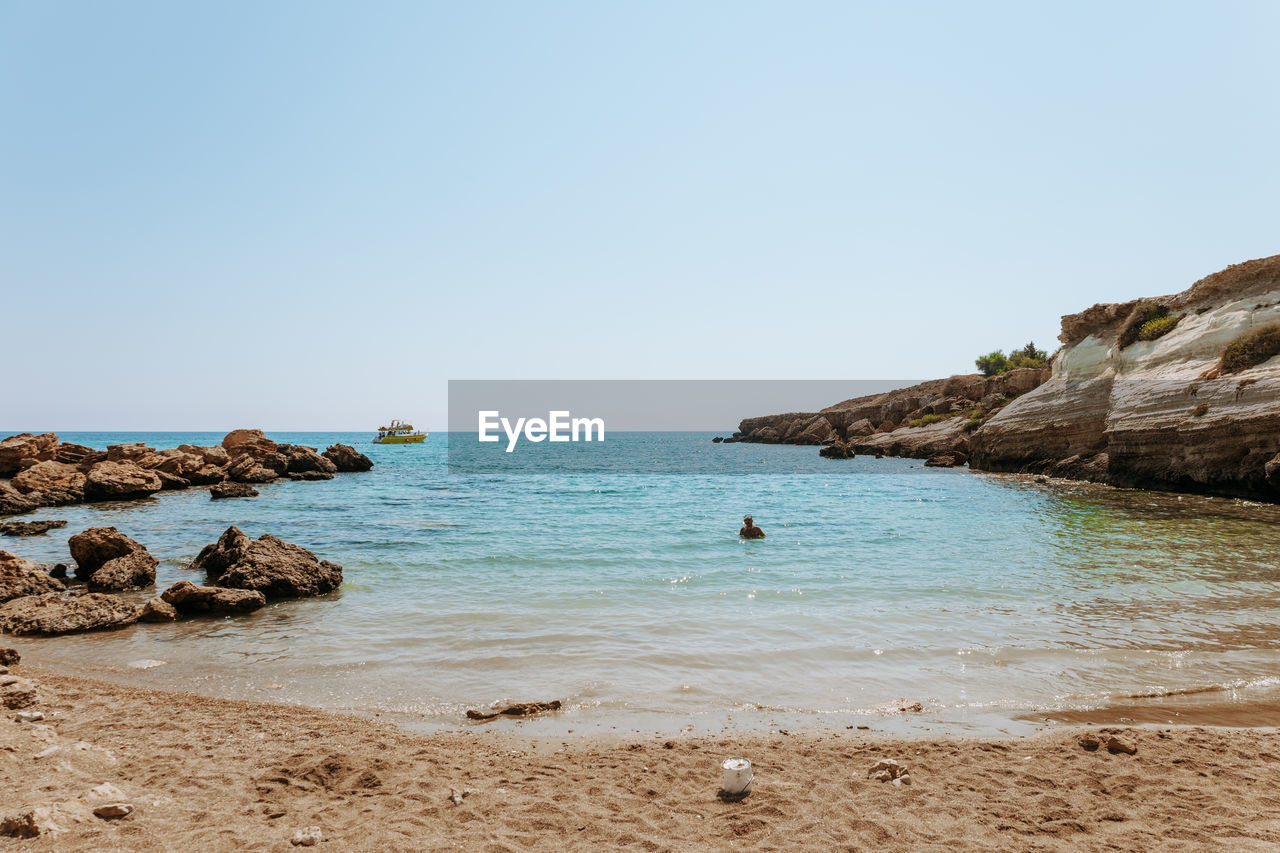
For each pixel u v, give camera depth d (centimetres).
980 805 571
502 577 1597
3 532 2384
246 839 490
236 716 788
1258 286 3494
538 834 516
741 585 1493
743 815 553
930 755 682
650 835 517
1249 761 663
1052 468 4466
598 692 885
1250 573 1580
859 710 825
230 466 5150
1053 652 1033
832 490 4209
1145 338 3916
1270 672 948
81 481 3669
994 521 2547
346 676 948
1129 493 3366
